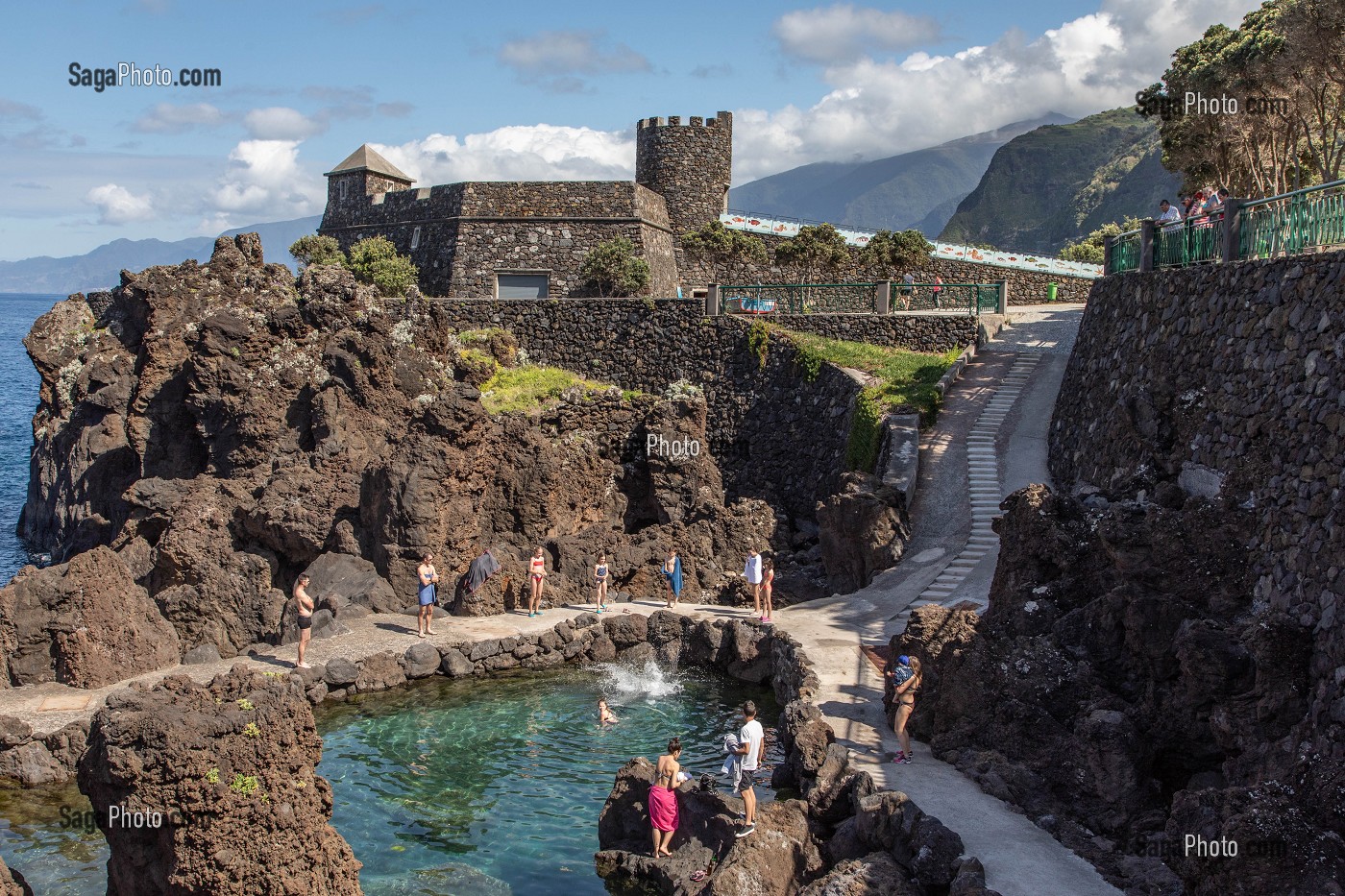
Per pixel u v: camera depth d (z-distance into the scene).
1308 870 11.41
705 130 64.56
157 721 12.95
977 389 38.84
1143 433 22.84
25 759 20.31
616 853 17.34
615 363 49.88
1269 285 19.08
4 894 13.07
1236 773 14.49
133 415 41.34
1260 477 17.69
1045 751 16.73
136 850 13.24
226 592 28.08
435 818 18.98
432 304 45.44
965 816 15.44
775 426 45.28
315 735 14.47
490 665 27.11
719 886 14.45
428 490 30.11
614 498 41.25
